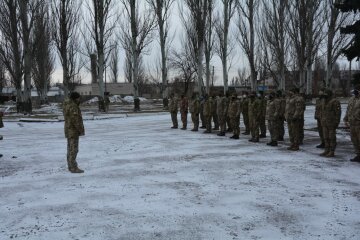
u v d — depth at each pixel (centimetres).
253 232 556
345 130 1742
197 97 1856
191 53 4259
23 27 3048
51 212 649
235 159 1086
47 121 2520
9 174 936
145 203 690
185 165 1010
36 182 852
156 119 2655
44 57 5025
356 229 565
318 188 779
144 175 902
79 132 954
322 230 562
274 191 760
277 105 1319
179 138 1561
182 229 568
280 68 3416
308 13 3002
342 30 1580
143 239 534
